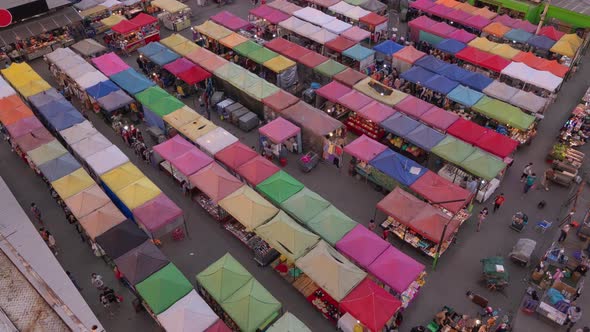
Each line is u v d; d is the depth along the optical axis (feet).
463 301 76.48
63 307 22.34
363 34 141.18
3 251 23.59
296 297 77.25
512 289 78.23
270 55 130.93
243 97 120.16
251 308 66.39
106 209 83.82
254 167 92.58
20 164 105.19
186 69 124.88
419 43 147.54
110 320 73.61
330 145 101.50
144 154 103.81
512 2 156.46
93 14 157.99
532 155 106.52
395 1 170.50
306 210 83.82
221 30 144.05
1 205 93.86
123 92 117.70
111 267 81.82
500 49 131.75
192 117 107.76
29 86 118.93
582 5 149.18
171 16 159.12
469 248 85.40
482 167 91.91
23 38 143.13
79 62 127.75
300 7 159.02
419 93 124.47
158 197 86.74
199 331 64.80
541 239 86.89
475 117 114.32
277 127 103.14
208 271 72.59
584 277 79.71
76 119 107.45
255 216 82.02
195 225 90.33
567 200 94.79
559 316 71.26
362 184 99.50
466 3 158.81
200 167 93.25
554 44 134.00
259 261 81.92
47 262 82.12
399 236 85.35
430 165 100.99
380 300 68.28
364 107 109.91
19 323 21.18
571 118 112.57
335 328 72.59
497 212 92.48
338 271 71.20
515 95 113.19
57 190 87.66
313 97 123.03
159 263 74.13
